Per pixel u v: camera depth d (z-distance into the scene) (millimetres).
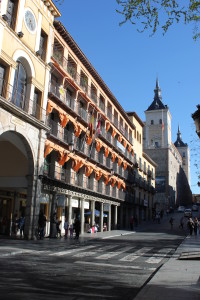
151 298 5957
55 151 26172
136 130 54969
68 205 27938
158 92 100375
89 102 33219
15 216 22469
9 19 19922
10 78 19250
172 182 85688
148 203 61406
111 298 6465
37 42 22656
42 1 23594
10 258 11852
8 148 22391
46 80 23812
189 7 6656
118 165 43406
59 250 15523
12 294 6406
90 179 34250
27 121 20547
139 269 10445
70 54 29609
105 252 15297
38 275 8594
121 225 43500
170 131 98250
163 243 21844
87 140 32125
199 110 9445
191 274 8773
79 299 6254
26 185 21391
